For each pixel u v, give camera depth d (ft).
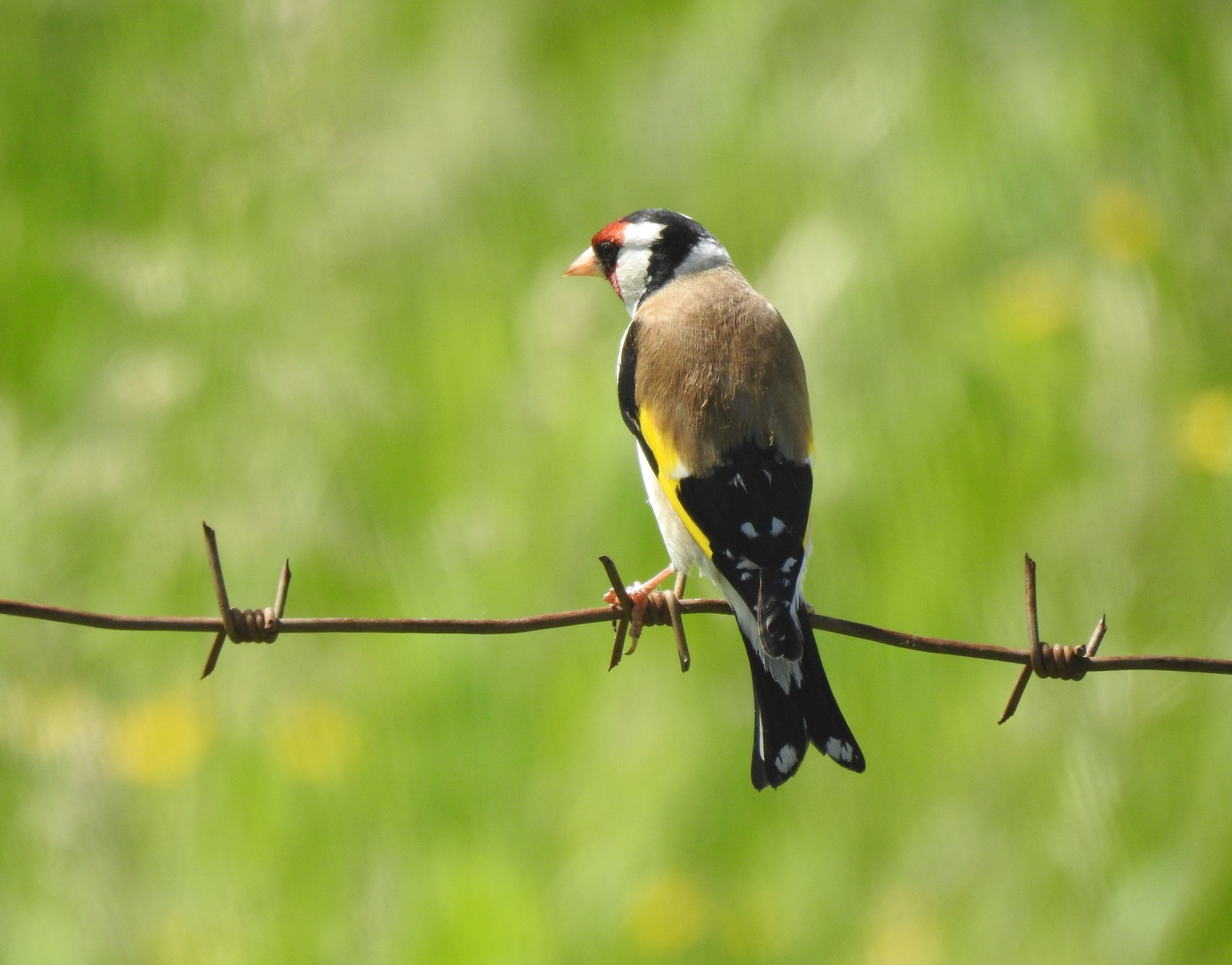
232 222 37.17
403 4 40.16
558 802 32.53
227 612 20.93
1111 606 31.27
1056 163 34.78
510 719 32.91
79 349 36.17
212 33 39.50
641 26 39.55
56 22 39.32
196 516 33.96
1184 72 35.12
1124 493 31.99
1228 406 32.24
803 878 31.17
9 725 31.86
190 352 35.37
